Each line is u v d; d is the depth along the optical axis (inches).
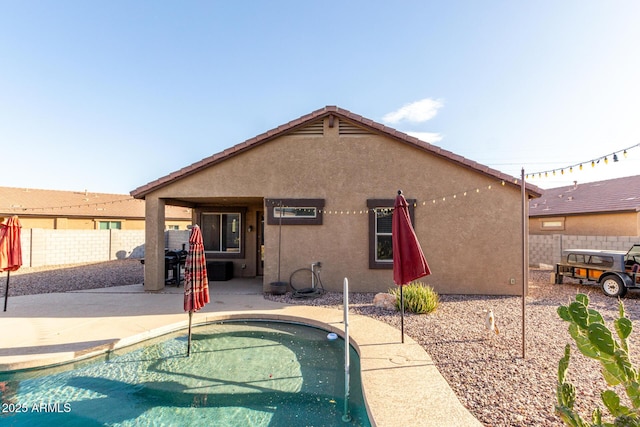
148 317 305.0
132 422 164.7
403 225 231.0
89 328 272.5
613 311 319.6
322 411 171.8
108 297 390.0
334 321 291.1
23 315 311.6
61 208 981.2
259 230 561.0
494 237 402.6
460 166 405.1
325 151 419.2
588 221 715.4
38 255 697.6
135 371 217.6
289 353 246.8
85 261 779.4
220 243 559.5
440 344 230.7
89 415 170.4
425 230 409.7
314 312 321.7
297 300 373.4
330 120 413.4
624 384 95.3
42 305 350.6
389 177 414.9
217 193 418.6
